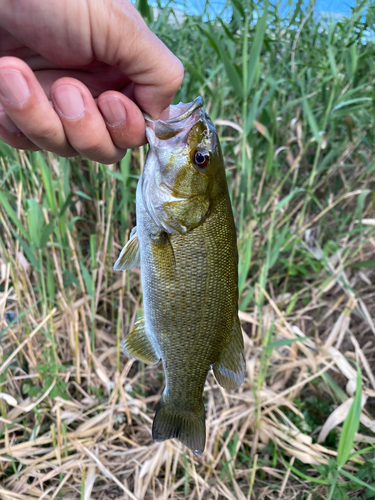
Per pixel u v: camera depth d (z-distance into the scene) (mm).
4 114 160
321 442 303
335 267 406
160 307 181
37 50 160
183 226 177
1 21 152
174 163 172
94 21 148
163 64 162
